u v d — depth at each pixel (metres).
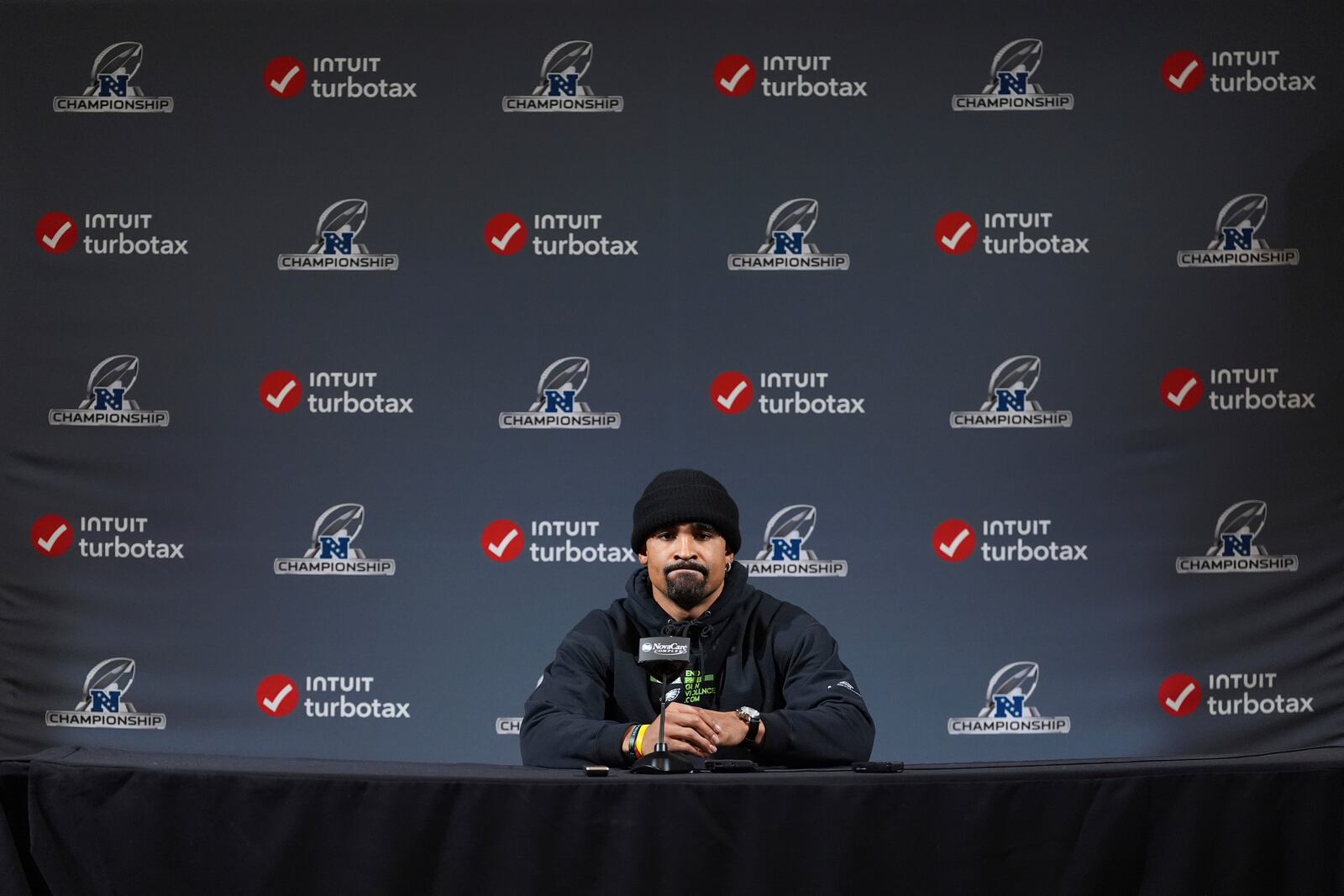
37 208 6.32
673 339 6.30
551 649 6.20
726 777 2.81
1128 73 6.32
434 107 6.35
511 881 2.75
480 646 6.20
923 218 6.32
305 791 2.78
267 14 6.37
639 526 4.18
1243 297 6.25
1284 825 2.82
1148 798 2.81
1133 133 6.30
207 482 6.25
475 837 2.76
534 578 6.23
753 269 6.31
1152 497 6.21
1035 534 6.21
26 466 6.25
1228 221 6.27
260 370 6.29
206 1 6.38
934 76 6.35
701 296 6.31
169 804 2.77
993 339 6.27
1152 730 6.11
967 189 6.32
